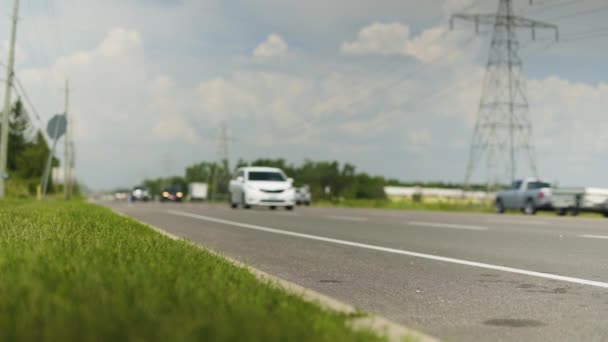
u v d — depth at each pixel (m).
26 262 5.45
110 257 6.17
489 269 7.93
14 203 26.45
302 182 95.69
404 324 4.79
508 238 12.50
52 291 4.16
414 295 6.09
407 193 116.88
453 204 48.44
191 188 91.56
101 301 3.88
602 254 9.55
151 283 4.63
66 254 6.15
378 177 119.25
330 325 3.72
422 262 8.68
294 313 3.95
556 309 5.38
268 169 32.91
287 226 16.67
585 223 18.31
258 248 10.64
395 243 11.53
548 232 14.15
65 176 62.38
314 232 14.38
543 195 30.92
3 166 33.56
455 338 4.34
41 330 3.16
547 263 8.49
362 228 15.77
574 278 7.14
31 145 90.62
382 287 6.58
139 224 13.25
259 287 5.01
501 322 4.86
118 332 3.12
